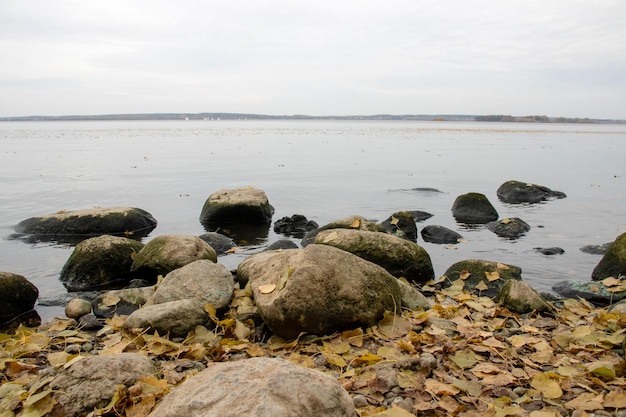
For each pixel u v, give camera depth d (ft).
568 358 17.12
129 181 76.43
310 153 135.64
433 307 22.61
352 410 11.18
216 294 22.00
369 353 16.96
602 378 15.26
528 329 20.35
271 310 18.61
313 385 10.79
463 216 52.11
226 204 48.37
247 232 45.21
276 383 10.53
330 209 55.62
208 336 19.25
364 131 337.52
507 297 23.95
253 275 23.09
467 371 16.34
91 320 22.68
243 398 10.19
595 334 18.99
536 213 54.44
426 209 55.98
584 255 37.32
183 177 81.66
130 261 30.83
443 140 215.92
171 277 22.94
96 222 42.83
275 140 205.36
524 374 15.98
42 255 36.60
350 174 87.92
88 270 29.94
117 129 375.86
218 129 376.89
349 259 20.62
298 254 20.51
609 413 13.30
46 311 25.79
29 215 51.11
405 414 12.64
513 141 212.64
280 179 80.18
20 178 79.00
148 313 19.54
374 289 20.15
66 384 14.14
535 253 37.78
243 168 95.86
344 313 18.83
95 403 13.66
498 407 13.80
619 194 68.18
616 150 157.99
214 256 30.32
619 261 29.45
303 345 18.39
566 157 129.49
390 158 122.11
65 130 346.54
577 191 71.15
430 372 16.10
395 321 19.86
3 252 37.37
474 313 22.79
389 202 60.13
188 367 16.99
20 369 16.65
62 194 63.98
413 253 29.01
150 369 15.43
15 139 206.80
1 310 24.16
